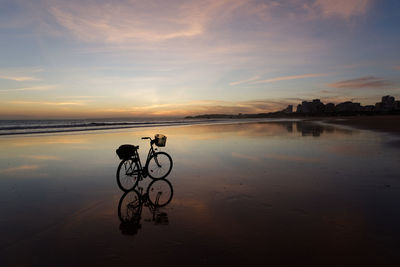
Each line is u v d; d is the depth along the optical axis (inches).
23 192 217.2
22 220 157.9
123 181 255.0
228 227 146.1
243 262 109.8
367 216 159.5
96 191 222.1
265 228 143.9
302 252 117.3
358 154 402.9
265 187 229.0
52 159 376.5
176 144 566.6
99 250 121.8
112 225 150.9
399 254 114.7
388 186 225.8
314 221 152.8
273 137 724.7
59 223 153.7
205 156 404.2
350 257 112.7
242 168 313.0
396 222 149.6
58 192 218.1
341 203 183.8
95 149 480.1
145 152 448.5
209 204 186.2
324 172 285.1
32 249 122.6
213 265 107.8
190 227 147.0
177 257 114.7
